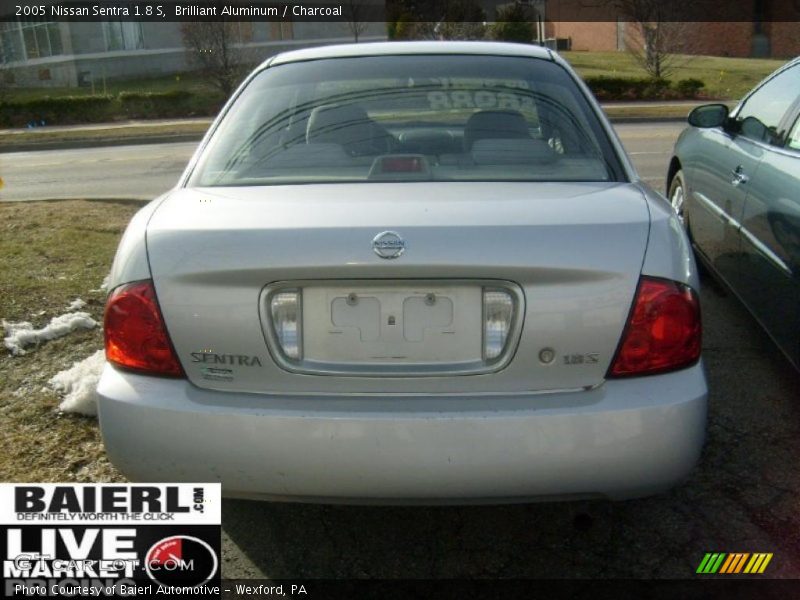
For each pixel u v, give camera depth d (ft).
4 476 10.18
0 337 14.57
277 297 7.22
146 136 63.21
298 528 9.41
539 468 7.10
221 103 80.18
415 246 7.01
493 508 9.71
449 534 9.26
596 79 76.54
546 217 7.37
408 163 8.93
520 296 7.06
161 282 7.32
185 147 56.54
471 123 9.54
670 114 61.77
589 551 8.88
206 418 7.20
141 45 107.45
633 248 7.23
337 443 7.10
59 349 14.30
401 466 7.10
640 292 7.14
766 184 12.07
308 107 9.75
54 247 21.24
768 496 9.73
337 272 7.06
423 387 7.22
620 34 119.34
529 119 9.55
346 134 9.42
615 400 7.15
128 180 39.52
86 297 16.93
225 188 8.63
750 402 12.01
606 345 7.16
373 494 7.23
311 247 7.08
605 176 8.82
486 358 7.20
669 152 41.16
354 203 7.70
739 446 10.82
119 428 7.44
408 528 9.39
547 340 7.11
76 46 104.68
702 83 76.59
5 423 11.61
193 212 7.80
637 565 8.63
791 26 114.93
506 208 7.54
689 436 7.28
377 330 7.22
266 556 8.91
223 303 7.21
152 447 7.36
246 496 7.48
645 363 7.22
